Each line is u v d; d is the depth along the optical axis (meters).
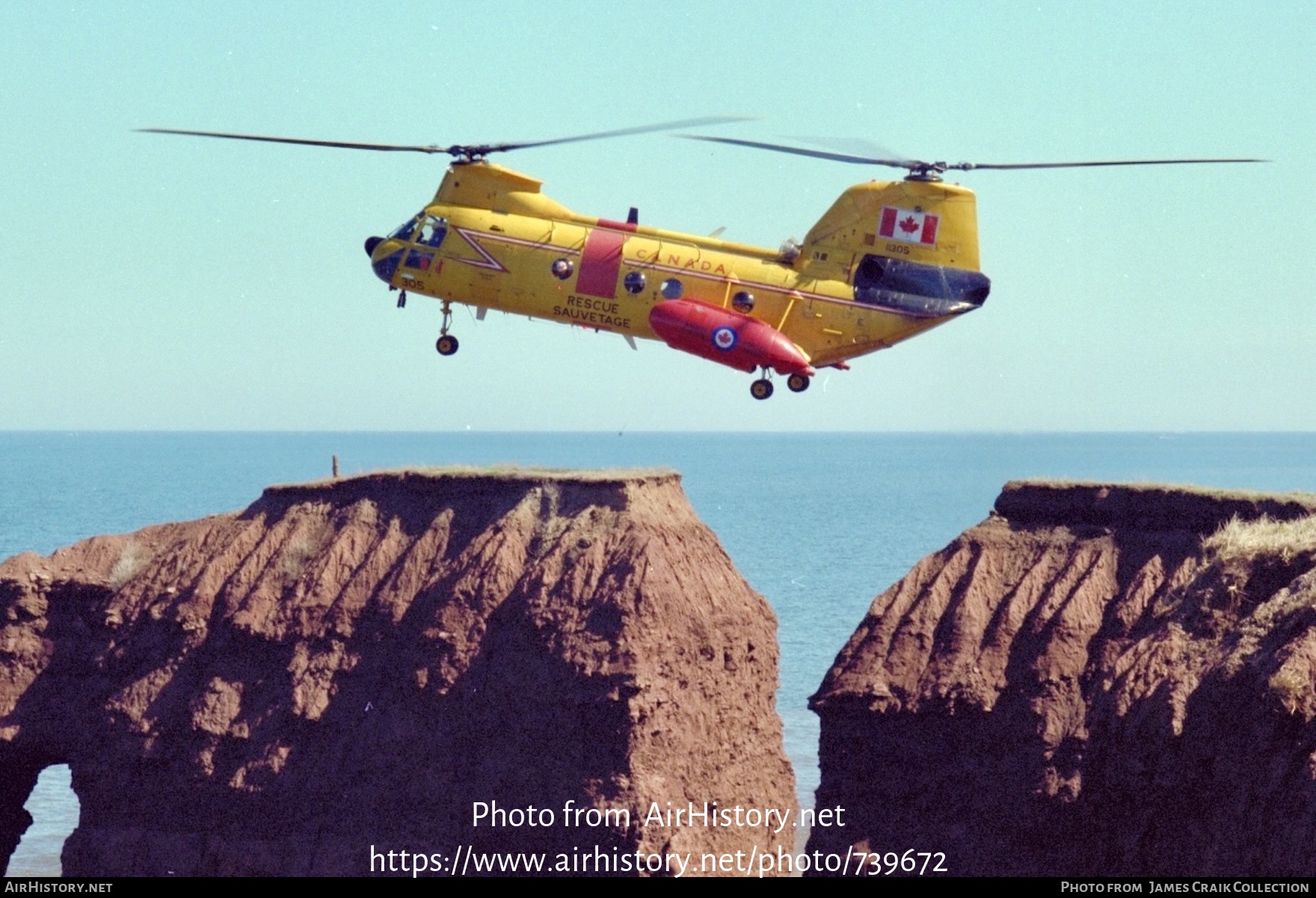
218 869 48.59
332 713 48.97
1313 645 39.78
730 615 49.66
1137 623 45.62
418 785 47.41
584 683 46.06
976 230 49.62
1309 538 44.00
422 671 48.19
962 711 46.25
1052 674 45.59
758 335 48.31
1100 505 48.59
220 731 49.50
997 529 49.78
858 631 49.28
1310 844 37.16
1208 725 40.84
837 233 49.88
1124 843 42.53
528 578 48.44
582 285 49.69
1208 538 46.34
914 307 49.31
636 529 48.84
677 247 49.78
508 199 50.56
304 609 50.34
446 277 50.44
